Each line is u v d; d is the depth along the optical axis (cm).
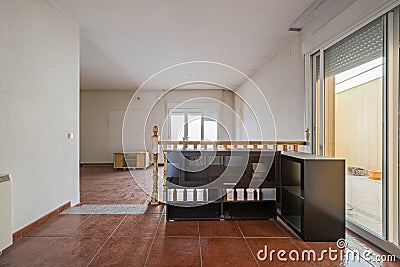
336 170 278
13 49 272
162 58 587
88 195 480
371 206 279
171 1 343
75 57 412
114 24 411
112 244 266
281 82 525
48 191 337
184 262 231
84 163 966
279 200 349
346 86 320
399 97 241
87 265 224
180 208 366
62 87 373
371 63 275
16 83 277
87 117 968
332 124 352
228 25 416
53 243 267
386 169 252
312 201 276
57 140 359
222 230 307
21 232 283
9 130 267
